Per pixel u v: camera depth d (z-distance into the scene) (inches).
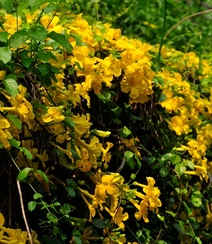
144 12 172.7
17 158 63.0
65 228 72.0
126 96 85.9
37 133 65.1
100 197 69.9
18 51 63.9
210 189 97.9
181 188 86.9
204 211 96.8
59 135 64.8
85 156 68.6
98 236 74.4
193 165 84.1
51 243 64.3
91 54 75.9
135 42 88.4
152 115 90.0
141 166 86.0
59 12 78.2
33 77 66.4
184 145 94.3
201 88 104.7
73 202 72.6
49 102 66.9
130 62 80.4
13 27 67.3
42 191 66.5
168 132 92.1
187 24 171.6
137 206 73.4
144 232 83.6
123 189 72.7
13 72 62.1
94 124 80.7
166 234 88.2
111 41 82.6
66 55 74.8
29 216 67.1
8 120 59.3
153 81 85.9
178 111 94.6
